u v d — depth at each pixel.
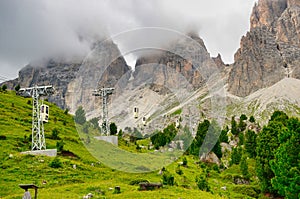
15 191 34.62
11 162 47.00
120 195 31.86
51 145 60.34
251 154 81.44
